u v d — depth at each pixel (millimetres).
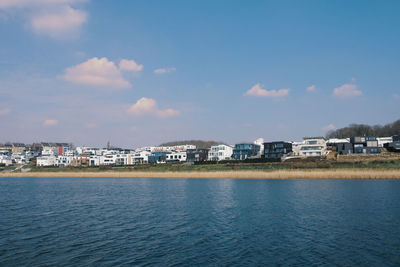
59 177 162125
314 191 72125
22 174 178625
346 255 27719
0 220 44531
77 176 162000
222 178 122438
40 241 33031
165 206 55688
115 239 33562
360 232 35344
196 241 32500
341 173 100438
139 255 28188
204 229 37688
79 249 30109
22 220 44469
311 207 51781
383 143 171625
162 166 167750
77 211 51844
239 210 50250
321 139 153875
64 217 46531
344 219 42188
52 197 72000
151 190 84125
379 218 42531
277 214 46438
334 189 74625
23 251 29562
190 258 27266
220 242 32062
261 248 29922
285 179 105812
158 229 37969
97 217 46219
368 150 152125
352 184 83938
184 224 40594
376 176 95938
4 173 187250
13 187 100688
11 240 33438
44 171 195875
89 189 90500
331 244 30953
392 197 60312
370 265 25359
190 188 87125
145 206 56125
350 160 122875
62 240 33344
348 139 181000
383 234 34406
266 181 101938
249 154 181500
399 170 99625
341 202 55906
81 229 38438
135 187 94312
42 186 104188
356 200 57656
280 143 167125
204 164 157125
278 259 26828
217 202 59281
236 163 148000
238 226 39031
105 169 179375
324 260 26531
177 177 132750
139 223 41594
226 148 186000
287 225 39219
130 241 32750
